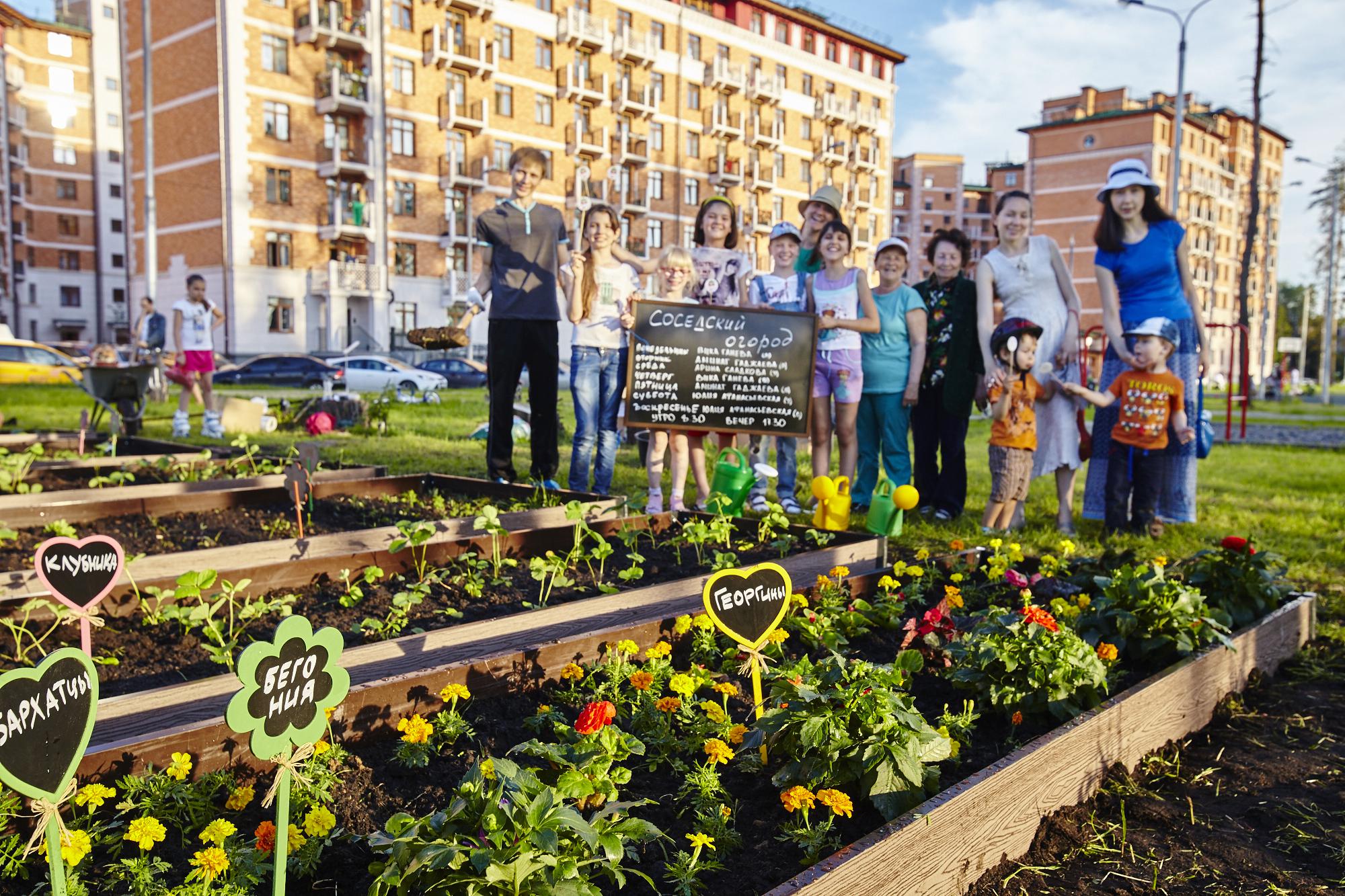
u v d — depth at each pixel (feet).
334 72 102.89
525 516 14.06
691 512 15.70
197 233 104.47
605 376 19.38
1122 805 7.86
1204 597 10.97
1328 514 22.62
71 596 7.44
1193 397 19.62
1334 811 8.00
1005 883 6.73
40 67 167.84
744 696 8.83
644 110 132.05
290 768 5.23
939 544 16.90
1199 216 206.39
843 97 165.37
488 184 116.57
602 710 6.29
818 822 6.59
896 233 234.38
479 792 5.45
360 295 107.04
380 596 11.27
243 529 14.85
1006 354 17.72
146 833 5.53
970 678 8.91
